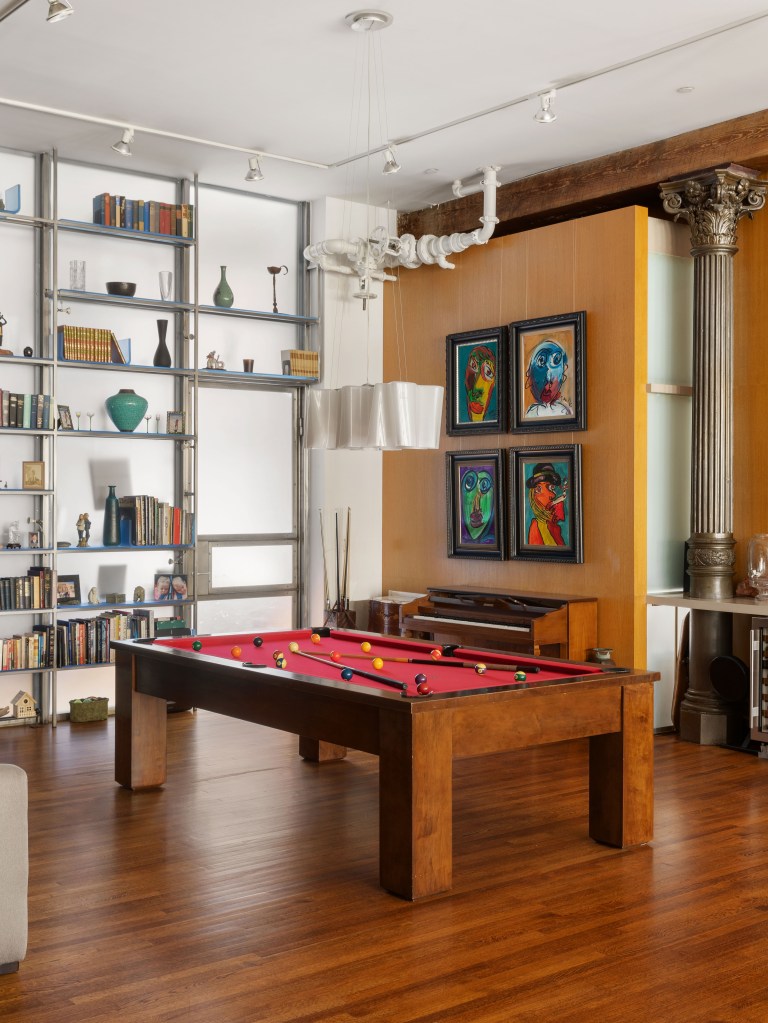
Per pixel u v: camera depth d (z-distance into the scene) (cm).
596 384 762
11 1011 329
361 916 409
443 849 435
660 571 766
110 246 828
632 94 667
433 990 344
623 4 549
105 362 796
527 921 404
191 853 482
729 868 466
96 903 422
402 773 428
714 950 377
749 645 720
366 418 576
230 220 891
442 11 559
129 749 591
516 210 851
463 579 877
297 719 485
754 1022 322
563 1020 323
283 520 930
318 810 551
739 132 703
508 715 456
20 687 790
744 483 754
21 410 754
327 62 628
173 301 832
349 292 932
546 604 750
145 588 847
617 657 748
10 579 749
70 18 573
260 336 910
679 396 776
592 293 764
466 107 697
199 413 884
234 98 687
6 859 354
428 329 907
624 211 740
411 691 449
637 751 498
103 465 828
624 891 436
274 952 375
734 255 752
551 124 721
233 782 607
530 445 814
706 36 579
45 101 693
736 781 623
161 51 616
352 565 937
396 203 924
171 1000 337
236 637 623
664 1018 325
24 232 788
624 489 743
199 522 883
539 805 565
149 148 784
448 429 880
